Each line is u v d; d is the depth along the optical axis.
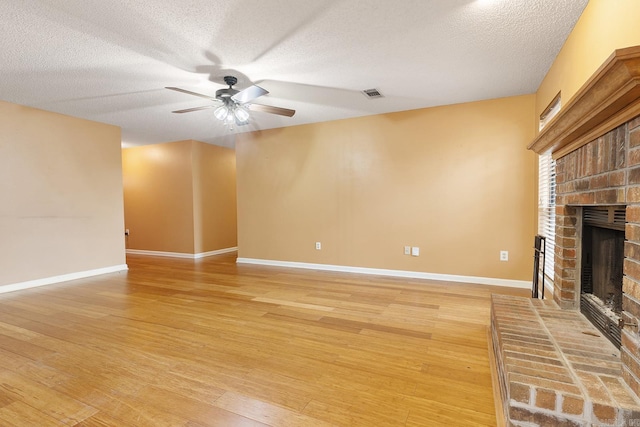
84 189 4.72
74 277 4.55
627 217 1.35
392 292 3.68
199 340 2.42
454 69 3.06
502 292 3.65
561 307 2.21
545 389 1.27
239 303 3.32
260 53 2.73
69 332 2.58
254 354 2.20
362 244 4.73
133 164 6.80
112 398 1.70
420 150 4.31
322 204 4.99
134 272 4.96
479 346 2.30
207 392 1.76
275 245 5.41
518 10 2.15
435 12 2.17
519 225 3.85
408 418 1.54
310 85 3.45
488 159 3.96
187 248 6.32
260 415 1.57
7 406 1.63
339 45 2.61
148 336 2.50
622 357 1.34
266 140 5.39
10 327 2.69
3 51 2.65
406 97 3.84
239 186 5.68
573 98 1.47
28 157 4.13
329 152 4.90
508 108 3.85
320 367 2.02
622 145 1.41
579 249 2.15
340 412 1.59
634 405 1.17
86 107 4.14
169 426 1.49
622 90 1.17
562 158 2.24
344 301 3.36
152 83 3.35
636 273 1.25
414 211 4.37
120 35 2.43
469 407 1.62
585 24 2.13
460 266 4.15
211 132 5.56
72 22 2.26
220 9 2.13
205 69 3.03
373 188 4.61
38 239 4.22
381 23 2.30
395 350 2.24
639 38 1.50
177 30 2.38
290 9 2.14
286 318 2.88
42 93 3.62
